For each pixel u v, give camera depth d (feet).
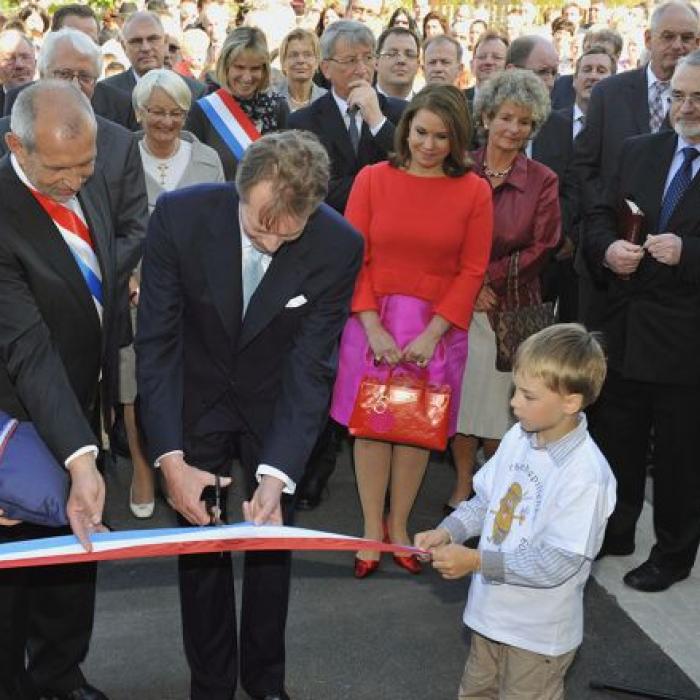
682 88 12.14
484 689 9.35
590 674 11.68
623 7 36.96
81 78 14.60
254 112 17.51
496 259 14.30
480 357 14.60
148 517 15.67
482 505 9.20
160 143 15.16
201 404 9.87
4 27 25.31
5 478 8.75
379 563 14.30
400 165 13.46
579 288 16.76
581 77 19.63
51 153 8.23
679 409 13.15
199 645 10.27
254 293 9.38
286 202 8.28
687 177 12.59
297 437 9.45
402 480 14.11
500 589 8.68
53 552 7.27
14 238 8.78
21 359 8.76
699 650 12.26
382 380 13.24
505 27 36.70
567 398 8.31
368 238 13.55
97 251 9.42
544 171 14.37
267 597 10.33
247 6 29.19
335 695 11.22
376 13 28.76
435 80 20.40
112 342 9.91
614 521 14.30
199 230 9.29
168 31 24.80
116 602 13.06
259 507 9.20
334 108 16.58
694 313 12.78
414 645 12.24
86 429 8.81
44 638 10.29
